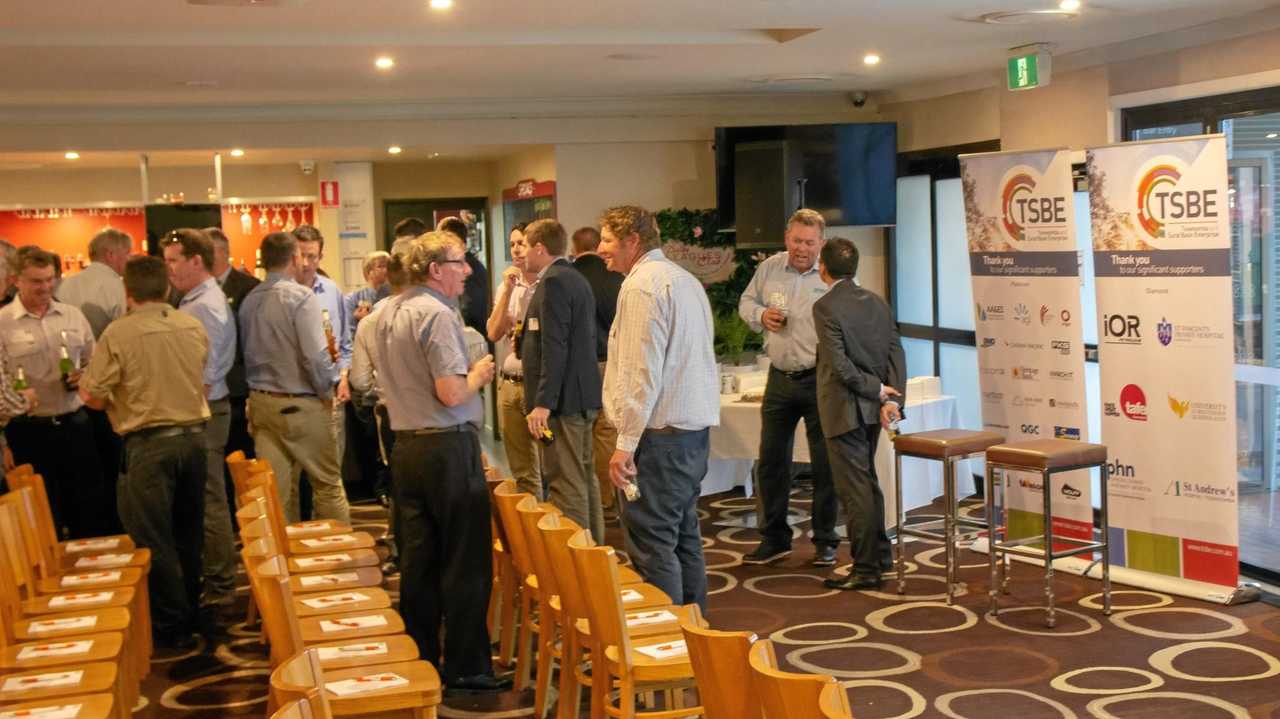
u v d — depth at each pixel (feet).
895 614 21.40
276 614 11.43
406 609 17.62
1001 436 22.43
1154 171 21.57
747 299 25.30
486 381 17.06
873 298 22.63
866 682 17.98
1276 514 24.16
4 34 22.13
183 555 20.45
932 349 34.94
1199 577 21.93
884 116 35.99
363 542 19.69
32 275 22.63
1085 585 22.81
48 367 22.91
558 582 14.93
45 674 13.23
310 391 22.70
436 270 16.96
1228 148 24.82
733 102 35.78
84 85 28.07
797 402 24.50
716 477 31.04
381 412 24.54
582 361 21.75
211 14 20.80
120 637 14.52
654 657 13.48
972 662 18.75
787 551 25.62
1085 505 23.73
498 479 19.30
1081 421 23.35
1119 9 22.72
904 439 22.34
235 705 17.52
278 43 23.11
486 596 17.63
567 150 35.32
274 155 36.94
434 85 30.40
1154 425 22.22
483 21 22.33
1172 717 16.28
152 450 19.67
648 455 17.48
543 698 16.43
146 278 19.74
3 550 14.70
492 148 36.73
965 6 21.93
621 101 35.14
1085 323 29.45
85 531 23.82
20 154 32.78
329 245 41.04
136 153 33.32
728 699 9.71
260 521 14.55
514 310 26.27
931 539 22.31
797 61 28.35
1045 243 23.43
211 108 32.71
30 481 18.03
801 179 34.14
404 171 43.32
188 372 19.90
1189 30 25.04
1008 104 30.99
